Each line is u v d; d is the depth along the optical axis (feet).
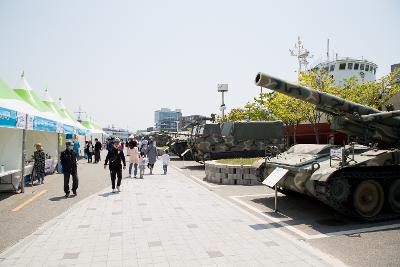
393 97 79.71
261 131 60.18
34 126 38.19
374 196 24.91
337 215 26.03
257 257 16.56
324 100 26.53
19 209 27.73
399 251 17.75
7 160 36.94
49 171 52.11
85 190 37.29
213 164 44.01
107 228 21.76
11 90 39.88
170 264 15.70
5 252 17.35
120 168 35.83
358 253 17.46
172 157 97.76
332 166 23.91
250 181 41.16
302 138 105.81
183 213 25.95
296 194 34.06
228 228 21.75
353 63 114.73
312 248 18.33
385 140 27.91
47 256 16.78
